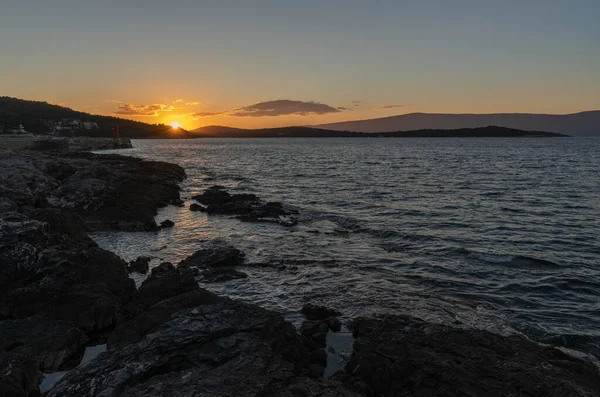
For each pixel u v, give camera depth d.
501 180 51.88
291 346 10.37
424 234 24.34
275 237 23.95
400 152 128.88
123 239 23.17
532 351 10.28
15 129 132.75
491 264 19.02
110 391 8.19
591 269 18.34
